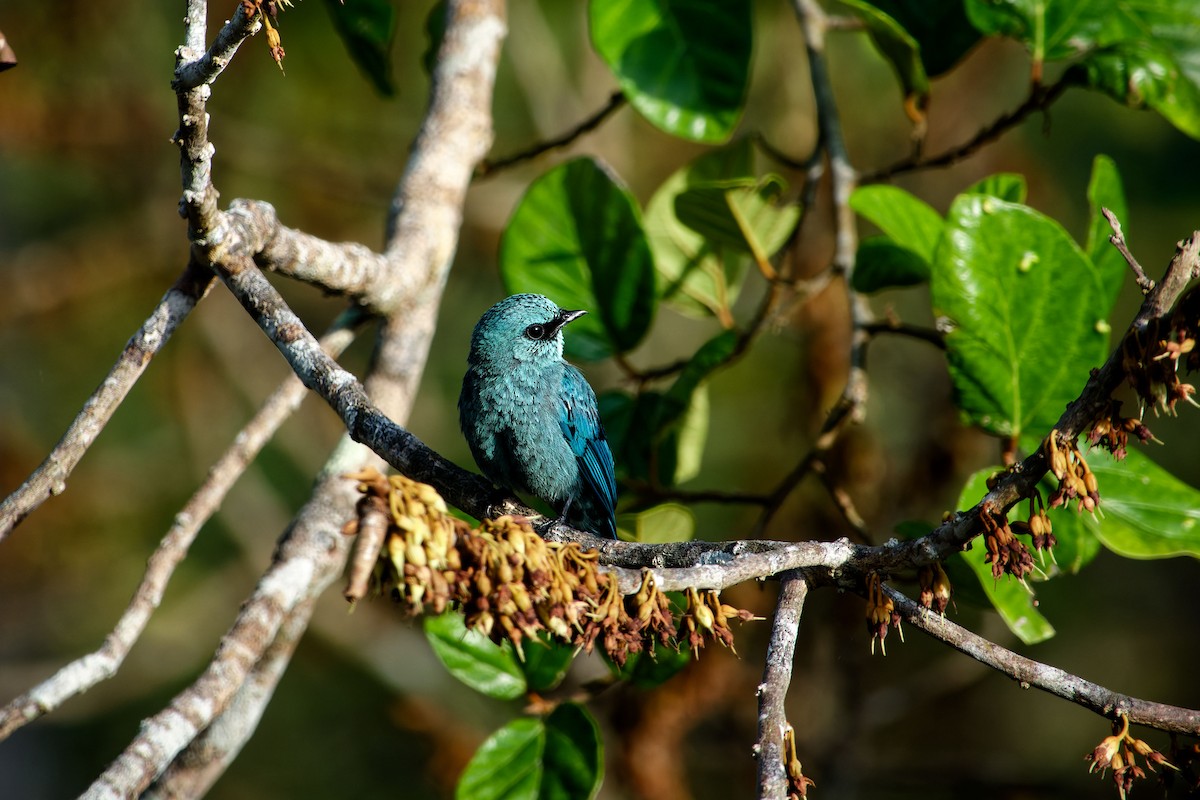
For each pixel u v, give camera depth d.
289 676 18.86
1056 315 8.30
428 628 8.68
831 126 10.54
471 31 10.88
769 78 17.28
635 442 10.26
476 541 4.68
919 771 14.40
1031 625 7.98
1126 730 5.31
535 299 9.05
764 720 5.19
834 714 14.13
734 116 10.02
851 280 9.89
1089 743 16.56
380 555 4.50
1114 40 9.62
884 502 13.04
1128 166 17.83
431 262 9.48
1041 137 17.84
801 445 14.87
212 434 18.53
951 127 16.38
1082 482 5.21
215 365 18.67
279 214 18.78
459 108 10.43
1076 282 8.23
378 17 11.40
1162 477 8.52
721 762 14.06
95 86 17.64
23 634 18.39
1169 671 16.83
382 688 18.84
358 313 9.19
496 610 4.67
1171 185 17.64
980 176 15.91
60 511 18.02
